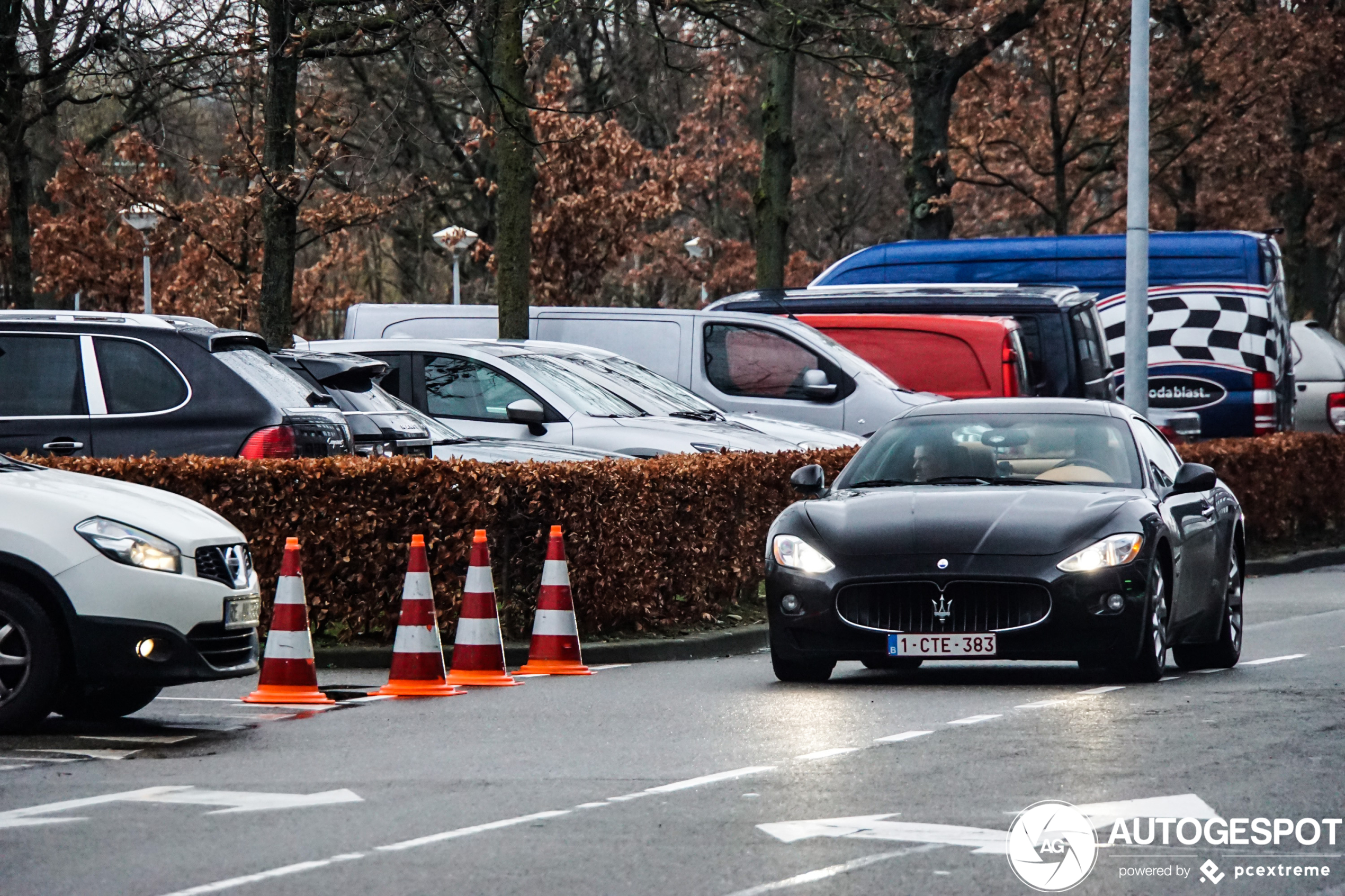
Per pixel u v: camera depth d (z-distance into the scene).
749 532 39.88
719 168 134.88
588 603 34.78
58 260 110.38
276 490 32.66
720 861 15.73
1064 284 66.06
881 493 29.30
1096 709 24.77
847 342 56.03
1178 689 27.16
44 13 63.44
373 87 101.56
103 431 32.19
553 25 61.19
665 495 36.44
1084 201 136.38
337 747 22.61
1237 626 32.44
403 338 46.59
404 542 33.25
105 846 16.64
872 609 27.22
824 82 128.75
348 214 70.00
